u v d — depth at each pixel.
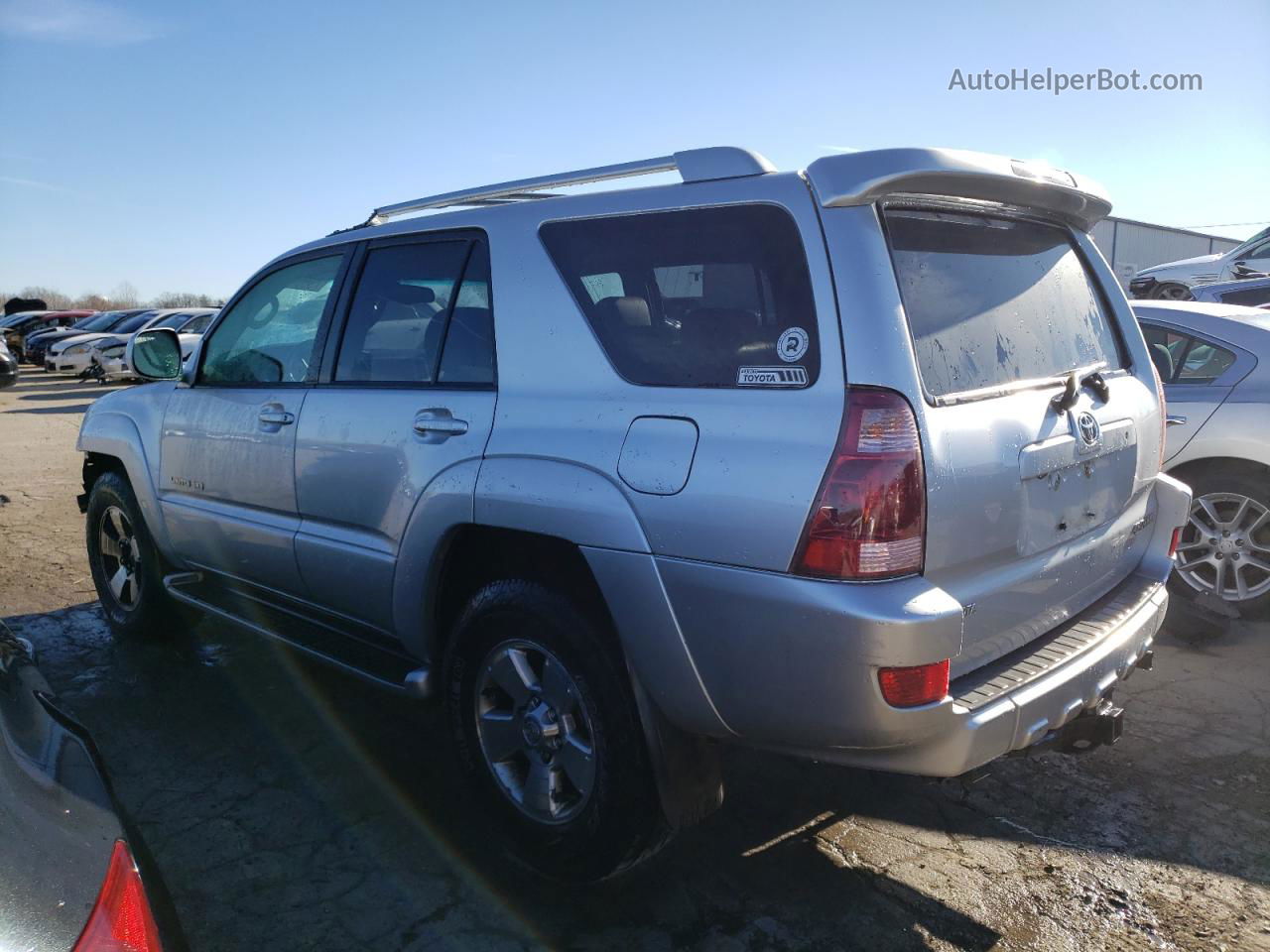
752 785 3.51
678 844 3.14
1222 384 4.97
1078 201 3.03
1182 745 3.75
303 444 3.57
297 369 3.79
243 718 4.08
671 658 2.48
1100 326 3.24
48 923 1.36
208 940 2.66
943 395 2.38
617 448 2.58
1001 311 2.72
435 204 3.45
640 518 2.49
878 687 2.19
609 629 2.72
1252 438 4.81
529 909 2.82
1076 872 2.96
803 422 2.28
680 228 2.64
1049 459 2.61
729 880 2.95
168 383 4.57
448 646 3.09
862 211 2.38
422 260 3.34
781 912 2.79
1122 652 2.79
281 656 4.78
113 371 22.98
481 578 3.19
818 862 3.03
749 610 2.31
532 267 2.95
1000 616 2.54
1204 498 5.04
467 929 2.72
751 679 2.35
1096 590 3.06
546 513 2.68
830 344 2.30
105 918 1.43
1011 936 2.68
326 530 3.54
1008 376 2.64
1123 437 3.03
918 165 2.37
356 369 3.50
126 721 4.04
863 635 2.17
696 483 2.40
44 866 1.44
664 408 2.53
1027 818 3.27
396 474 3.17
